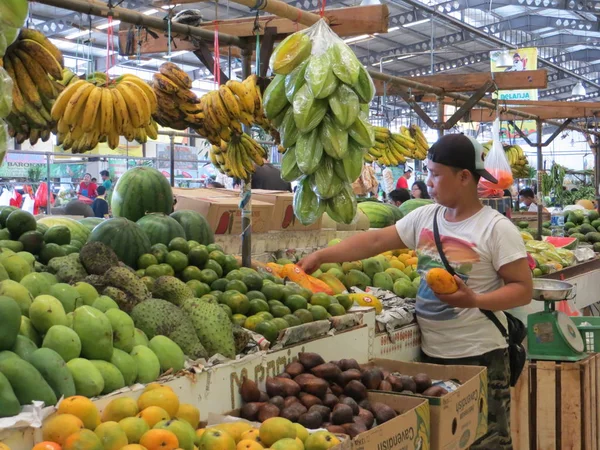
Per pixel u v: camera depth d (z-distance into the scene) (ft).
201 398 7.53
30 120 8.25
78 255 8.82
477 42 52.54
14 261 7.79
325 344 9.39
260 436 6.68
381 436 7.14
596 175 42.27
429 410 8.11
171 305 8.11
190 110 9.81
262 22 11.48
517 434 12.53
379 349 10.52
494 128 20.70
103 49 38.91
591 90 79.10
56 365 6.14
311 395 8.06
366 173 21.70
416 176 51.57
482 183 19.12
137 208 11.86
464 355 10.07
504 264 9.34
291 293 9.75
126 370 6.84
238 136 10.91
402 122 70.38
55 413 5.82
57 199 34.32
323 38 8.15
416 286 12.63
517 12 47.83
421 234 10.22
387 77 17.20
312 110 7.89
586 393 12.30
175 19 11.53
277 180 20.13
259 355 8.30
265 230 13.50
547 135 82.64
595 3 40.55
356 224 16.17
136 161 35.83
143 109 8.91
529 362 12.62
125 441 5.75
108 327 6.82
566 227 26.21
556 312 12.71
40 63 8.09
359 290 11.92
